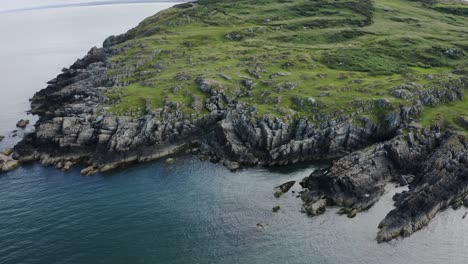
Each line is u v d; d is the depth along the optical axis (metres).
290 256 58.78
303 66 125.88
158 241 63.59
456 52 134.88
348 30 159.88
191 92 110.62
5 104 142.00
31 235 66.06
